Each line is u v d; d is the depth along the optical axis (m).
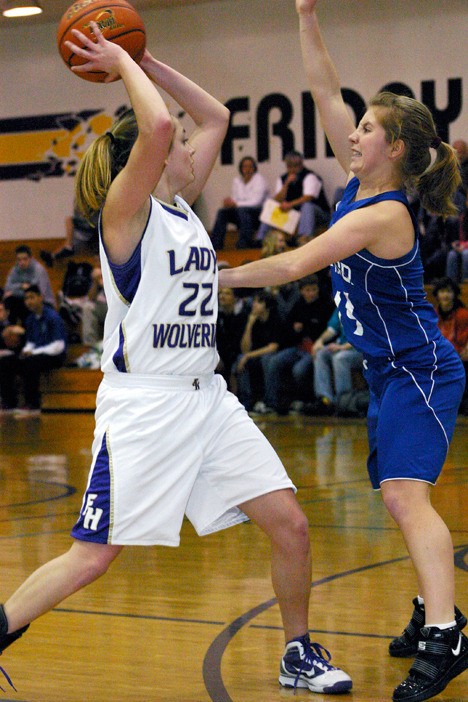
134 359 5.06
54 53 29.45
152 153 4.73
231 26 27.52
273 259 5.32
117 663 5.83
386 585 7.54
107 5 5.36
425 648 5.17
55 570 5.04
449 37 25.62
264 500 5.33
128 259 4.99
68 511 11.01
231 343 22.34
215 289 5.29
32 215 30.00
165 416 5.06
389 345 5.57
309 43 6.40
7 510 11.11
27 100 29.81
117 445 5.02
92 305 24.92
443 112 25.75
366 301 5.55
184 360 5.12
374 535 9.43
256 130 27.36
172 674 5.64
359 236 5.28
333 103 6.39
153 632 6.43
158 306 5.02
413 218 5.46
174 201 5.39
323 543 9.10
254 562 8.42
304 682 5.42
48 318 24.14
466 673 5.77
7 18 28.91
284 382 22.09
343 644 6.16
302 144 26.91
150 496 5.04
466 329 20.12
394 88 26.14
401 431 5.44
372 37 26.33
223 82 27.66
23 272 25.86
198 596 7.31
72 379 24.34
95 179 5.07
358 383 22.41
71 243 27.78
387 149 5.48
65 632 6.45
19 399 25.80
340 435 18.05
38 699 5.26
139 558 8.67
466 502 11.07
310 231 24.48
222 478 5.32
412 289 5.53
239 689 5.41
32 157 29.88
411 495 5.39
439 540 5.29
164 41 28.22
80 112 29.33
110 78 5.32
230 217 25.58
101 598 7.29
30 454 16.39
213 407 5.29
